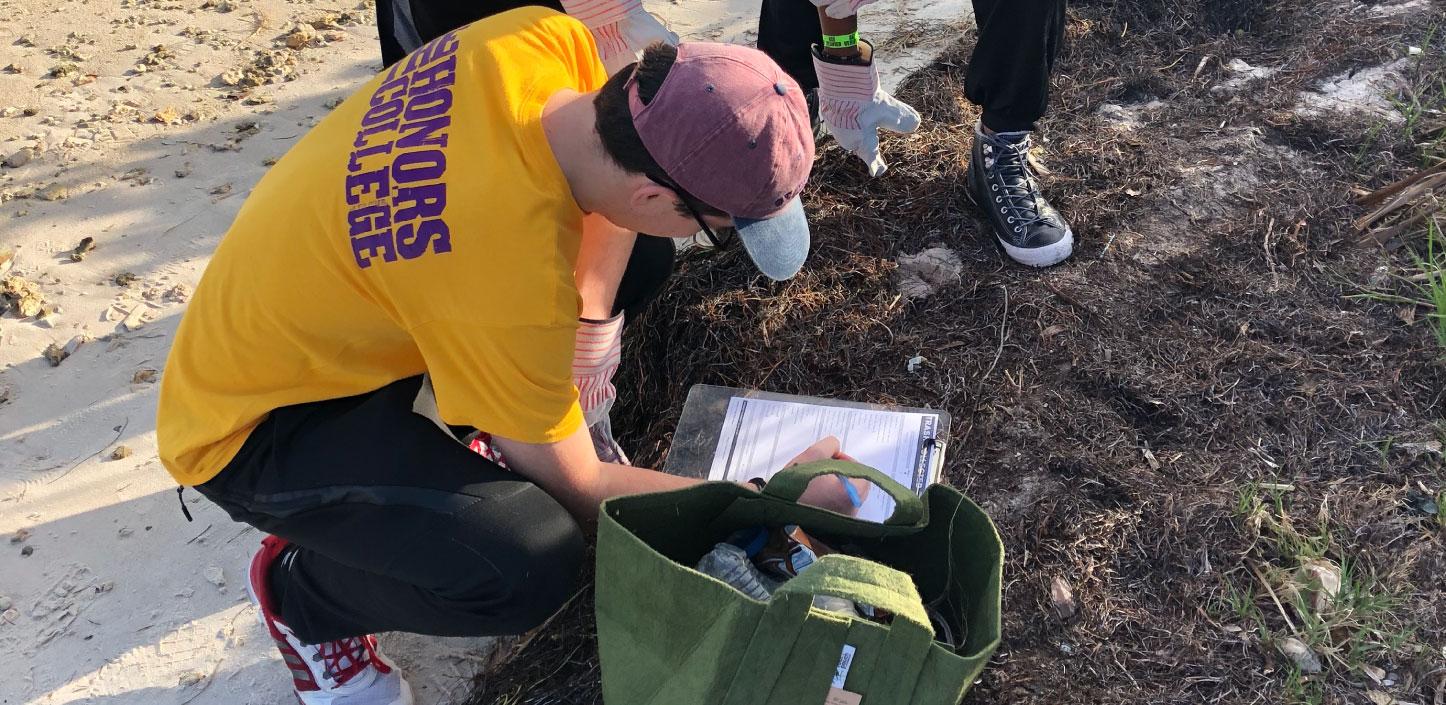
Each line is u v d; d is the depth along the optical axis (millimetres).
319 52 3496
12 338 2561
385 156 1312
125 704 1852
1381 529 1759
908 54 3102
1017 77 2152
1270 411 1964
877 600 1155
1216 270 2250
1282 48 2861
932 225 2453
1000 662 1676
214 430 1484
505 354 1302
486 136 1280
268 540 1693
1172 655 1650
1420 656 1590
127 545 2107
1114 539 1807
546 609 1536
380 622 1608
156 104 3281
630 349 2326
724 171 1195
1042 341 2150
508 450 1458
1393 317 2107
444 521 1427
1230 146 2561
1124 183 2494
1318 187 2416
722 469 1963
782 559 1546
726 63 1215
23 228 2859
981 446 1987
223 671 1885
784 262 1296
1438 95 2604
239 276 1403
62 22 3711
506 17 1452
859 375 2158
